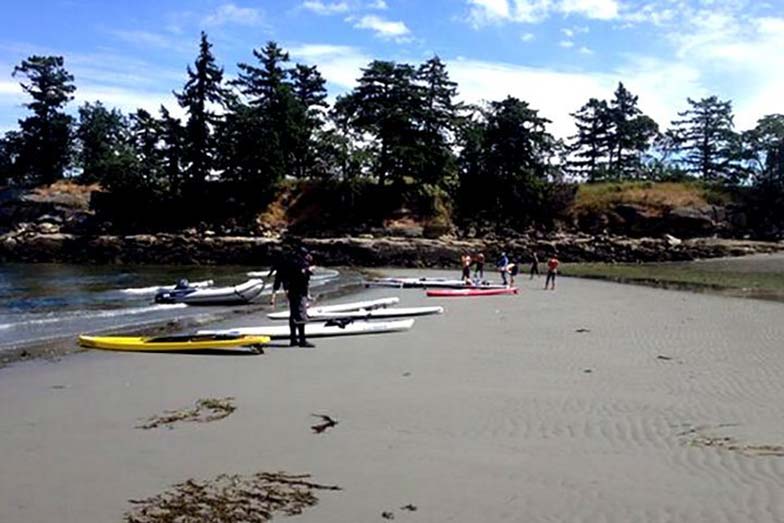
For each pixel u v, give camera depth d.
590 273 47.81
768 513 5.57
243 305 26.39
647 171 92.50
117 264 63.22
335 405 9.59
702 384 10.88
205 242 63.66
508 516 5.61
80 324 19.81
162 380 11.52
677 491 6.11
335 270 53.69
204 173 72.31
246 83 75.69
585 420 8.66
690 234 70.81
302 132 75.88
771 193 74.19
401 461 7.05
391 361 13.25
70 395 10.34
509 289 31.48
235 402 9.83
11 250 65.31
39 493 6.18
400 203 70.62
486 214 73.19
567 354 13.95
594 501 5.91
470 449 7.46
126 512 5.72
